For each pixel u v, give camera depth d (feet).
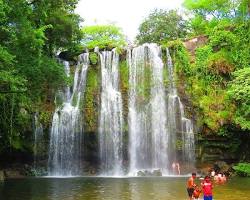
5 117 105.29
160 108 134.10
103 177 115.24
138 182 96.07
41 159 125.59
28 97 93.40
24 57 81.92
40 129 125.49
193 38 143.95
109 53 140.77
